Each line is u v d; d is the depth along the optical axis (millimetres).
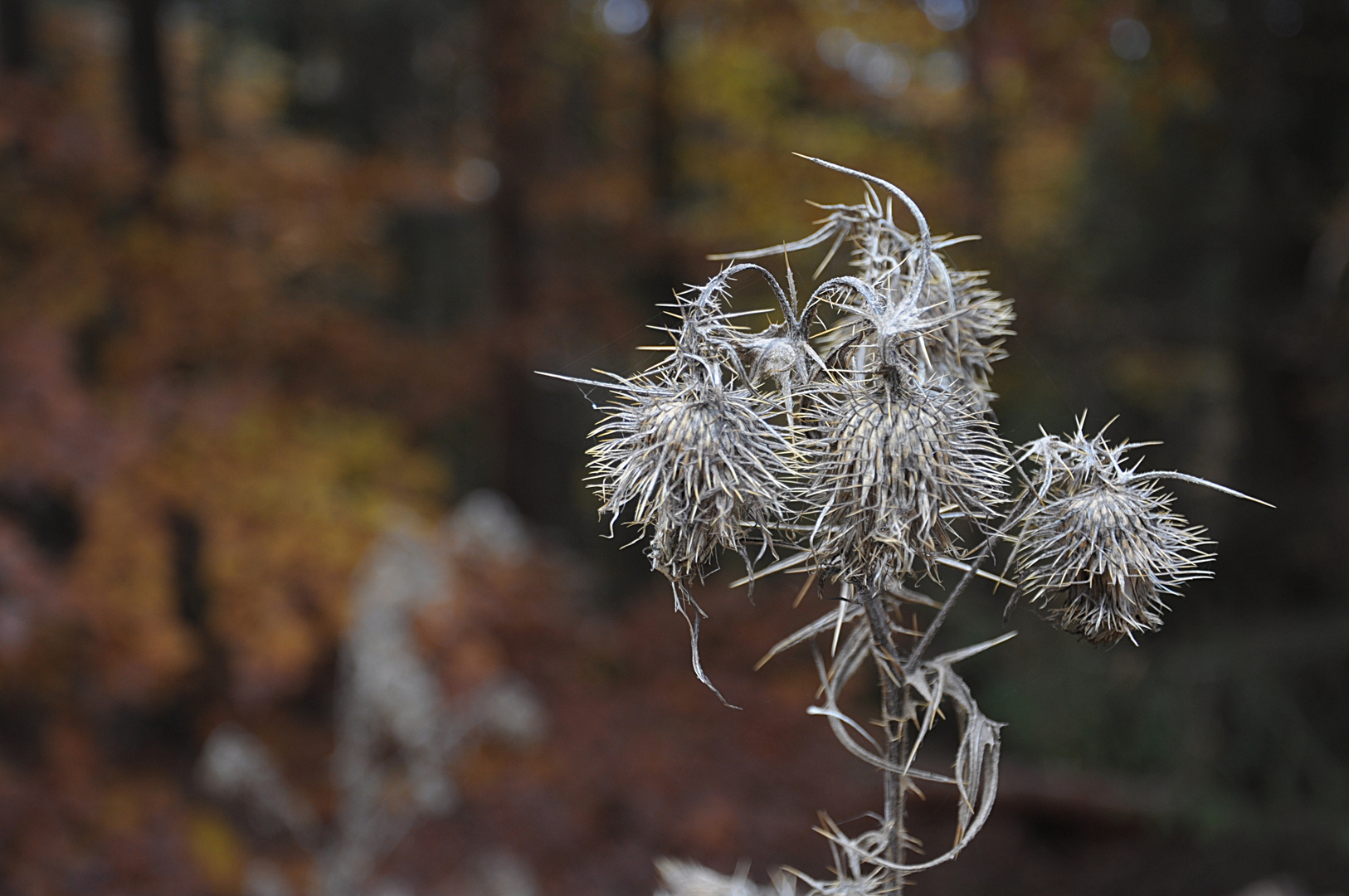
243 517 5180
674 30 9297
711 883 1240
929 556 1005
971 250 7723
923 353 1150
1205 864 5992
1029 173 10469
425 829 5016
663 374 1066
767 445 1006
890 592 1056
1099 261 8484
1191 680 5840
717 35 8703
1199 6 6309
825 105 9242
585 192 8523
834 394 1040
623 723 5543
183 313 5949
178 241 6195
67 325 5172
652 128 9141
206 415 5160
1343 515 5785
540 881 4785
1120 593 1057
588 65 9258
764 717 5590
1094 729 6242
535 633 6035
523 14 8266
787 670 5891
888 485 971
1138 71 6766
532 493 8898
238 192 6500
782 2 8047
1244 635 5855
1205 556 1075
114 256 5754
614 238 8805
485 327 8148
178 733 5621
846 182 8586
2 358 4320
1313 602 6066
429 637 5172
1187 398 8531
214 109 8297
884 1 7949
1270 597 6082
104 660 4523
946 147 8859
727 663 5910
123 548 4766
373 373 7254
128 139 6324
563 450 14180
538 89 8695
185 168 6316
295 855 4828
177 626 4855
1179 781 5934
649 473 1006
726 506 971
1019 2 6668
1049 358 7219
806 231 8703
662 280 8898
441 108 12266
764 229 8938
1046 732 6375
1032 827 6742
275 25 11844
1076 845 6590
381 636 4184
